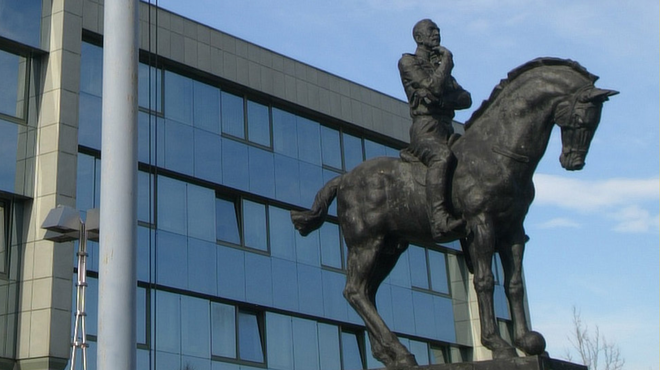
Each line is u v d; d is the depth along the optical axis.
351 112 30.98
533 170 8.95
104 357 7.76
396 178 9.65
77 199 22.64
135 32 8.59
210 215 26.27
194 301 25.19
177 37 26.33
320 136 30.09
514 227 9.05
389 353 9.45
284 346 27.30
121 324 7.83
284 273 27.83
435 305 32.22
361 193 9.88
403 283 31.45
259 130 28.20
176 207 25.41
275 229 28.02
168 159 25.41
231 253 26.48
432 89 9.45
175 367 24.17
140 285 23.92
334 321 28.84
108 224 8.05
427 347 31.70
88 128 23.33
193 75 26.72
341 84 31.00
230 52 27.67
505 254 9.05
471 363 8.53
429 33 9.89
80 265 13.88
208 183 26.31
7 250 21.58
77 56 23.12
